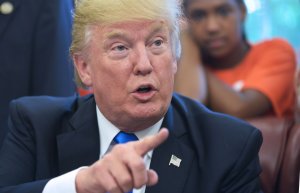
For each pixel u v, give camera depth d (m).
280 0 3.83
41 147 1.84
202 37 3.42
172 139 1.81
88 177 1.43
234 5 3.43
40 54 2.58
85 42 1.71
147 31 1.63
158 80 1.64
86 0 1.68
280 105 3.42
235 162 1.76
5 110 2.56
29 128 1.91
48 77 2.57
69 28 2.64
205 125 1.87
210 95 3.36
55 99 2.01
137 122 1.71
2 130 2.55
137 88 1.63
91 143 1.82
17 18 2.57
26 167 1.86
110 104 1.69
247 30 3.84
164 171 1.75
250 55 3.51
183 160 1.77
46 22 2.57
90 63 1.72
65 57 2.61
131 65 1.64
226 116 1.91
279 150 2.17
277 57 3.47
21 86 2.57
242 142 1.80
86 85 1.80
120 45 1.64
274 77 3.43
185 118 1.89
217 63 3.48
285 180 2.14
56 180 1.55
